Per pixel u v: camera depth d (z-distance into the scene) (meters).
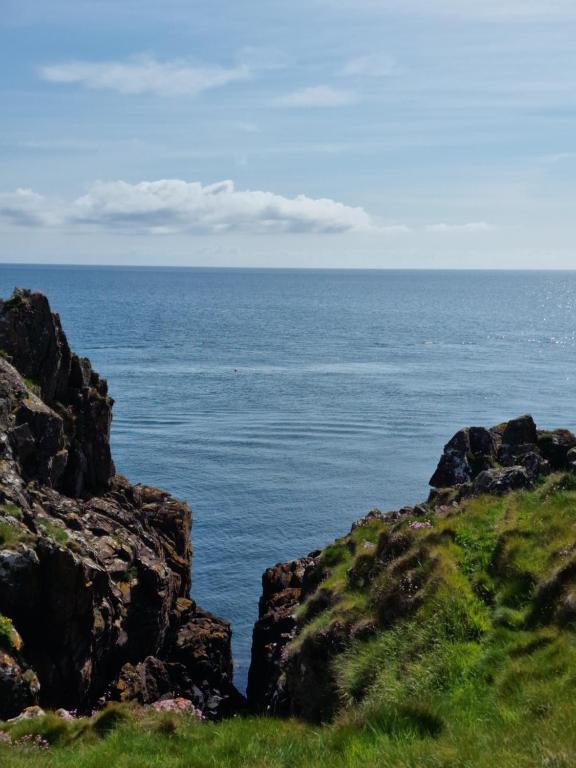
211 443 91.25
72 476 42.44
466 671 16.23
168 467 80.50
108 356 169.75
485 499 26.14
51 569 29.05
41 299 44.38
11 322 42.91
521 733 11.86
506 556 20.31
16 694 24.95
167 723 17.11
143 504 48.09
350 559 28.27
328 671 20.42
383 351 188.62
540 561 19.38
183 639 39.19
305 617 25.42
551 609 17.16
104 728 18.05
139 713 18.77
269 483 75.62
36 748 17.33
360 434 96.50
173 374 145.25
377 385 134.38
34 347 43.53
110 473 46.53
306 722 18.66
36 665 27.78
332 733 14.23
